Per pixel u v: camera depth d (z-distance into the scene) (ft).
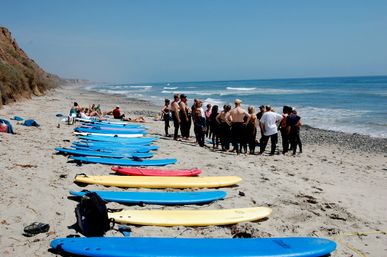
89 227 15.25
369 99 144.05
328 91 214.90
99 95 200.34
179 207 19.80
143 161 29.81
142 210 18.43
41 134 38.83
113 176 23.70
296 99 154.51
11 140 33.01
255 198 22.20
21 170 23.27
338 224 19.06
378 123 79.20
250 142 40.11
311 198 23.07
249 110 39.91
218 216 18.34
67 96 149.59
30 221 15.98
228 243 14.92
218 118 39.88
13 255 13.11
